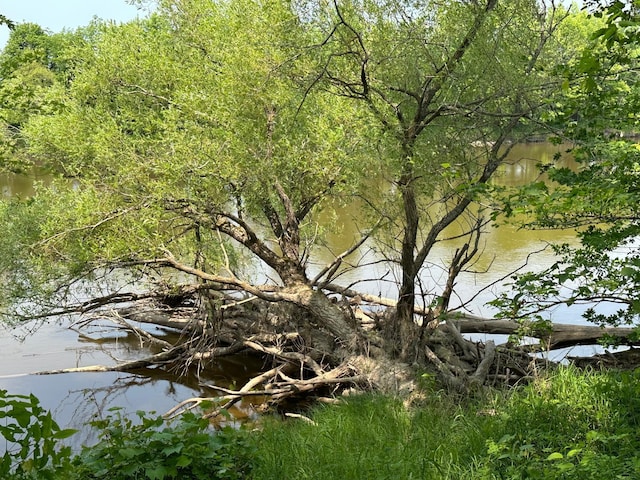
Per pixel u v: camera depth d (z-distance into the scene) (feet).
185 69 34.73
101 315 38.58
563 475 14.76
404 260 27.91
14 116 33.45
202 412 28.25
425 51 24.99
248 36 28.99
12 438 11.40
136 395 31.91
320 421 23.52
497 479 15.88
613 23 13.56
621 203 15.47
